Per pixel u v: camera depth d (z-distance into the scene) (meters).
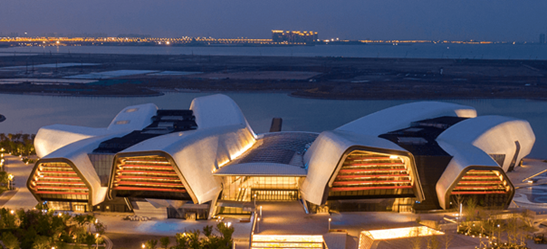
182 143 111.31
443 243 95.19
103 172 114.38
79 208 115.38
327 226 105.25
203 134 122.88
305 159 125.75
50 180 113.44
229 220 109.44
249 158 126.19
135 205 112.75
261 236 99.12
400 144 127.50
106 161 114.00
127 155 106.12
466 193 114.19
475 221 104.44
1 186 132.38
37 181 113.50
